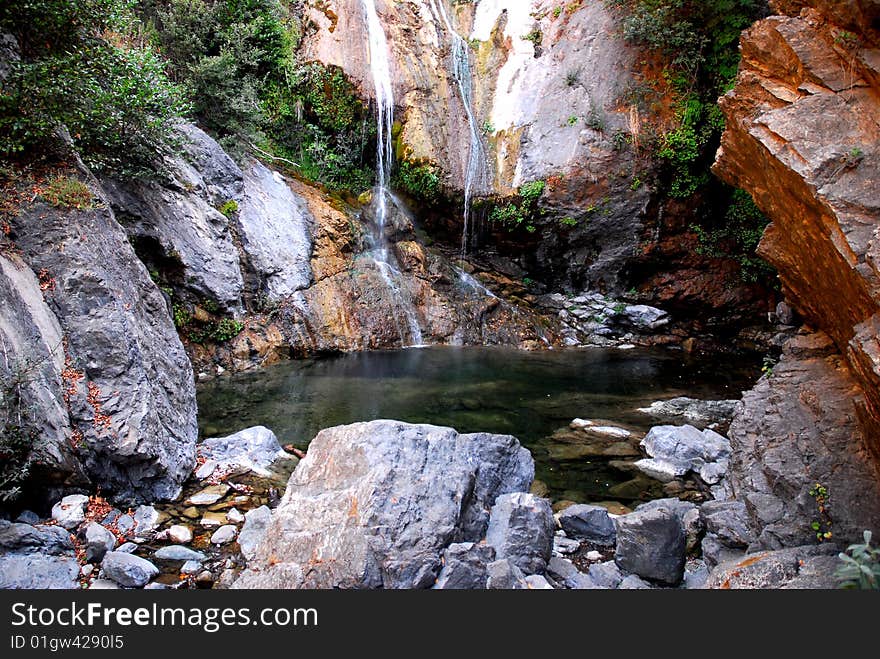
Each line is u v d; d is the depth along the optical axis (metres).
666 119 13.91
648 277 14.79
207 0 13.77
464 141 15.38
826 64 4.59
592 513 4.62
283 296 11.24
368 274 12.62
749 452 4.95
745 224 13.77
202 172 10.86
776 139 4.47
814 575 3.17
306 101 14.61
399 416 7.85
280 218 12.02
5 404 4.16
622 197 14.11
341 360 10.91
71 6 5.98
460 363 11.11
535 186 14.17
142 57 7.84
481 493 4.37
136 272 6.12
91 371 4.95
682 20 13.72
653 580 3.86
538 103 15.38
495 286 14.79
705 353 12.86
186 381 6.36
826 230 4.07
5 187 5.36
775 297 14.02
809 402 4.75
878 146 3.92
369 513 3.59
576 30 15.76
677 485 5.91
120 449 4.78
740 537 4.07
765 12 13.26
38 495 4.55
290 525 3.77
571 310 14.66
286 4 15.25
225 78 11.95
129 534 4.48
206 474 5.65
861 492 3.87
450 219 15.03
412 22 16.50
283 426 7.29
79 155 7.10
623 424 7.83
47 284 5.07
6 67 6.05
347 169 14.80
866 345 3.24
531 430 7.52
